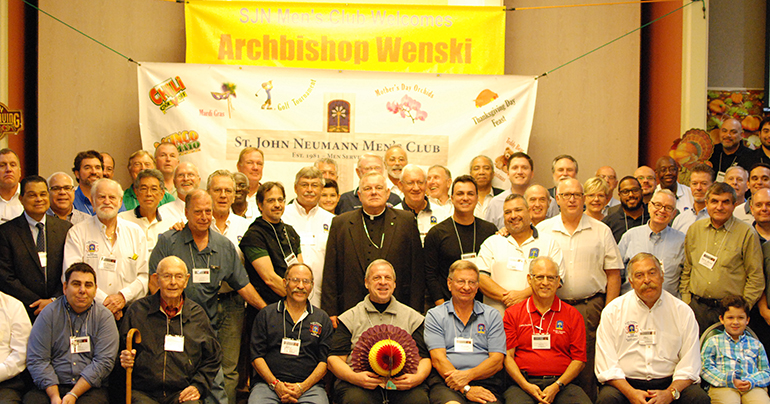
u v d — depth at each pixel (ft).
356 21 21.26
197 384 13.38
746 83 24.08
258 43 21.09
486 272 15.12
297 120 20.79
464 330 13.99
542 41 22.84
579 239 15.42
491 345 13.89
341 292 14.70
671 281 16.11
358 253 14.69
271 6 21.13
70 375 12.96
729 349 14.44
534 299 14.26
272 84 20.76
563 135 22.82
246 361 15.89
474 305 14.21
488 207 18.35
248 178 18.98
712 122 24.12
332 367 13.65
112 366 13.15
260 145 20.66
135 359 13.12
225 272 14.43
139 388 13.08
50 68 21.36
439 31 21.34
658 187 20.10
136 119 21.77
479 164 19.15
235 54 21.01
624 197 17.66
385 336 13.42
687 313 14.07
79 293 12.91
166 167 18.79
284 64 21.16
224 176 15.53
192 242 14.28
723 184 15.43
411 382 13.34
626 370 14.07
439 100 21.02
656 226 16.26
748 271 15.23
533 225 16.24
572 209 15.29
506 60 22.82
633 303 14.19
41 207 14.06
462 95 21.03
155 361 13.15
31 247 13.97
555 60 22.82
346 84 20.93
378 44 21.31
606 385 14.11
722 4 24.07
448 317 14.10
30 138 22.29
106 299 13.74
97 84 21.61
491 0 21.75
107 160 17.70
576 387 13.65
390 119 20.95
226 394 14.02
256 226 15.02
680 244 16.21
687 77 21.71
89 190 17.33
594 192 16.42
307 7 21.21
